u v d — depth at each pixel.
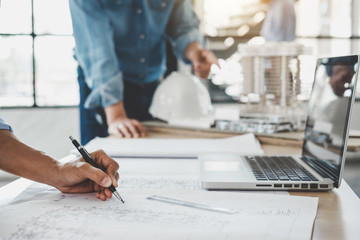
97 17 2.12
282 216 0.58
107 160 0.78
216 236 0.50
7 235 0.52
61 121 3.53
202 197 0.69
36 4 3.44
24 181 0.83
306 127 1.05
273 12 2.84
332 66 0.94
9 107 3.46
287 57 1.42
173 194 0.71
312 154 0.95
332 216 0.62
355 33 3.40
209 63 2.40
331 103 0.89
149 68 2.34
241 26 2.98
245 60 1.47
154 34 2.32
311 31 3.38
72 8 2.12
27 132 3.49
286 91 1.44
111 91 2.12
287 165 0.92
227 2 2.97
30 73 3.48
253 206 0.64
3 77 3.44
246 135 1.33
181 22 2.36
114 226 0.54
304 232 0.52
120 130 1.49
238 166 0.90
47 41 3.47
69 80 3.51
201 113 1.71
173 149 1.15
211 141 1.29
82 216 0.59
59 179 0.72
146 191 0.74
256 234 0.51
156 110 1.76
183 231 0.52
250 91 1.47
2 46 3.42
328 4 3.36
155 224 0.55
